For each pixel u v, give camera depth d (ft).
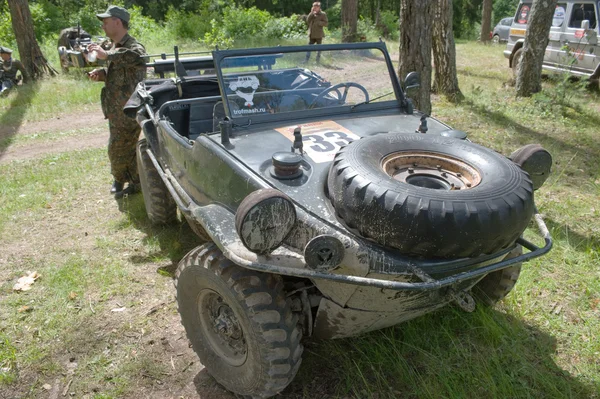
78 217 17.66
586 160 22.66
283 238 7.93
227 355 9.85
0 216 17.40
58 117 31.94
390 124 12.09
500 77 42.52
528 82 33.60
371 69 13.10
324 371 10.55
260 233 7.65
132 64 17.16
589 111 30.81
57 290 13.32
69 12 73.10
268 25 70.79
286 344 8.50
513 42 41.22
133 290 13.37
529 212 8.15
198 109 15.12
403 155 9.34
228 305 9.36
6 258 14.93
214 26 69.41
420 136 9.93
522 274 13.29
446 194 7.70
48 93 36.96
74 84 39.83
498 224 7.60
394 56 54.08
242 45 61.26
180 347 11.37
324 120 12.12
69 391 10.21
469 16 128.77
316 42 53.16
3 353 11.12
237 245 8.34
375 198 7.64
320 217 8.30
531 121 28.86
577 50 35.47
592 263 14.19
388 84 13.29
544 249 8.98
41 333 11.76
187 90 16.20
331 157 9.95
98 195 19.56
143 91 15.35
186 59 17.62
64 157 24.02
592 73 34.53
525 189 8.25
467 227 7.43
